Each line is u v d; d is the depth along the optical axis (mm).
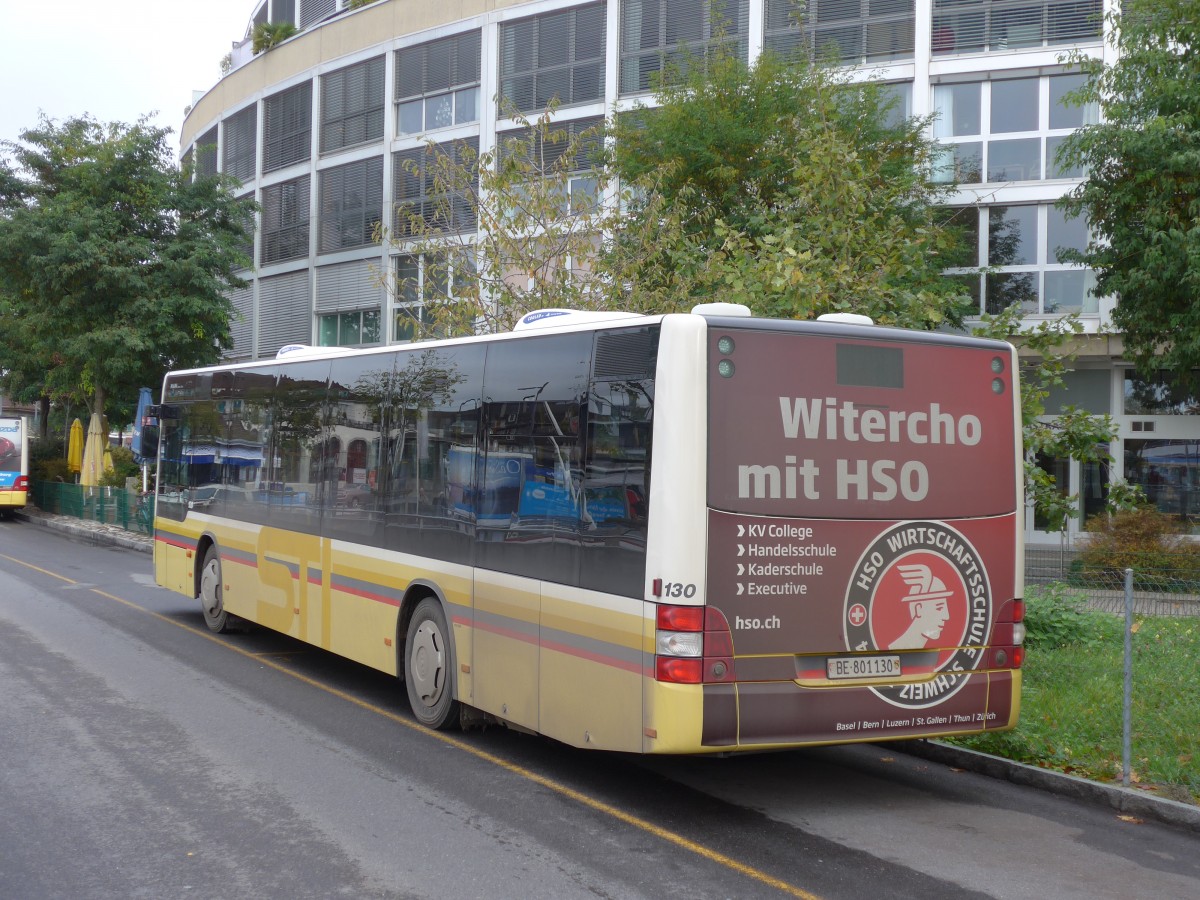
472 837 5848
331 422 9898
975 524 6652
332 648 9672
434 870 5340
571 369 6758
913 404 6520
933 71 23219
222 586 12156
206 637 12211
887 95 22906
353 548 9352
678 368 5980
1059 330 10656
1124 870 5539
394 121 31438
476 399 7762
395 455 8812
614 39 26688
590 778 7074
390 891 5051
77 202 28109
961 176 23031
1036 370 10648
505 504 7332
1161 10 17203
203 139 40906
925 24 23359
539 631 6879
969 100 23156
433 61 30484
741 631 5973
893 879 5340
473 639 7652
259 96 36406
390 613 8758
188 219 29641
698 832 6027
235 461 11930
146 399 24547
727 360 6059
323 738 7930
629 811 6387
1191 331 17016
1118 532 16203
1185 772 6848
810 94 18594
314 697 9336
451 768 7219
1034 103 22688
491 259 14688
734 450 6023
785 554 6090
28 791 6473
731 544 5969
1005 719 6691
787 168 17328
